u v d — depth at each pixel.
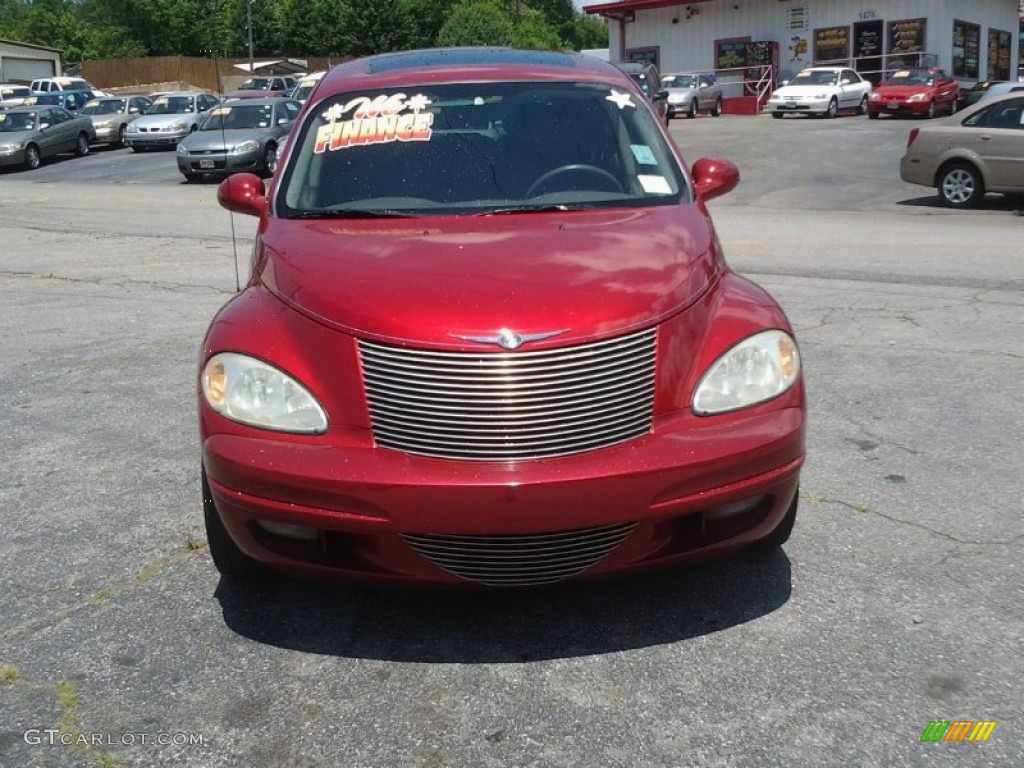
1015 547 4.10
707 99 34.25
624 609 3.69
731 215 15.66
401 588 3.38
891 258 10.95
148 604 3.77
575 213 4.16
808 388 6.23
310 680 3.29
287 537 3.38
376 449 3.26
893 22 35.03
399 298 3.37
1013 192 15.34
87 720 3.09
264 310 3.60
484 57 5.16
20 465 5.17
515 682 3.26
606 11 39.59
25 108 28.81
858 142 24.27
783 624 3.56
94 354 7.34
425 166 4.43
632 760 2.87
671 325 3.40
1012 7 39.66
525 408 3.21
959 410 5.78
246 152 21.59
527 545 3.23
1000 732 2.97
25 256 12.34
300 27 65.81
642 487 3.18
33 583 3.94
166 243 13.27
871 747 2.91
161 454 5.29
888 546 4.13
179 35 70.94
